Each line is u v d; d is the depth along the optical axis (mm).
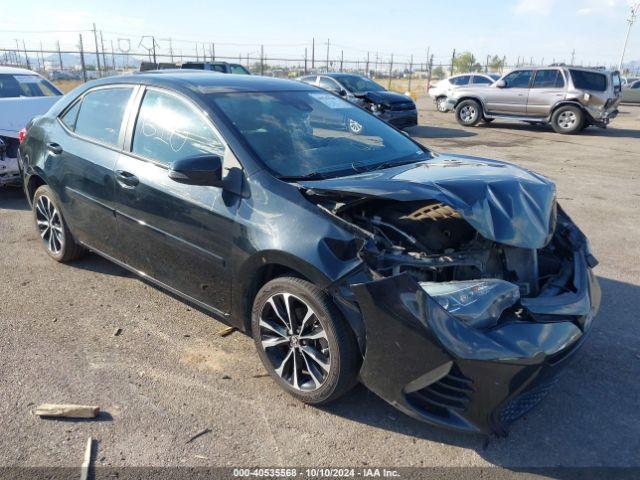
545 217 2889
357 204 2820
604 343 3699
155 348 3541
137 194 3656
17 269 4793
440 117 19984
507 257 2877
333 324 2689
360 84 15820
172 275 3613
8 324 3809
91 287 4457
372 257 2594
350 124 3984
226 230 3086
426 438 2748
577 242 3297
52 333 3697
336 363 2727
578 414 2955
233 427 2795
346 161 3467
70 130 4488
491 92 16359
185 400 3004
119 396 3018
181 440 2688
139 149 3770
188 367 3330
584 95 14930
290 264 2789
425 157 3834
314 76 16125
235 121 3379
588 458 2629
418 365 2477
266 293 2994
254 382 3191
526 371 2434
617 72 15453
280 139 3404
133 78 4086
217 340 3658
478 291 2543
